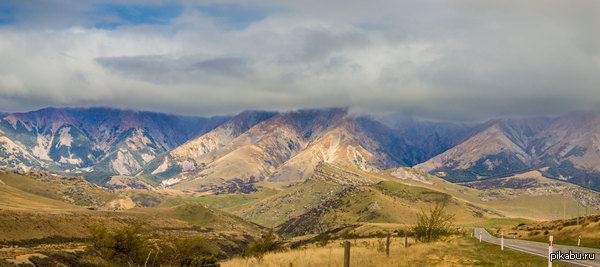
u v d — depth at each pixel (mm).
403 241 62188
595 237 61031
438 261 31234
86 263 72562
